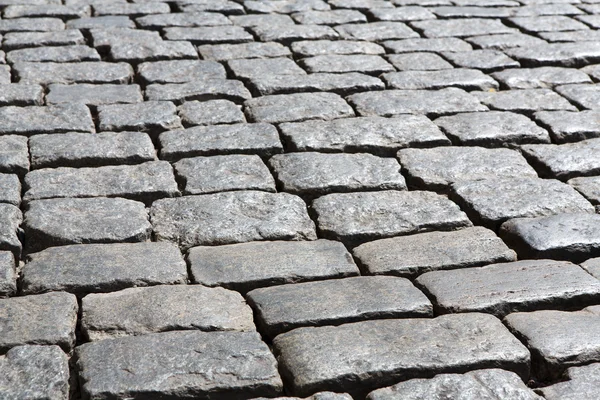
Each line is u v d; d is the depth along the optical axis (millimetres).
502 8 3006
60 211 1912
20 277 1771
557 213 1956
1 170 2027
